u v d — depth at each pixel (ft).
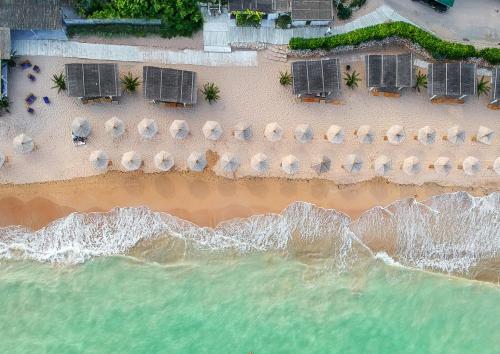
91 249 117.60
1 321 115.03
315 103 124.36
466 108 126.72
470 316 122.62
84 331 116.16
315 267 120.98
